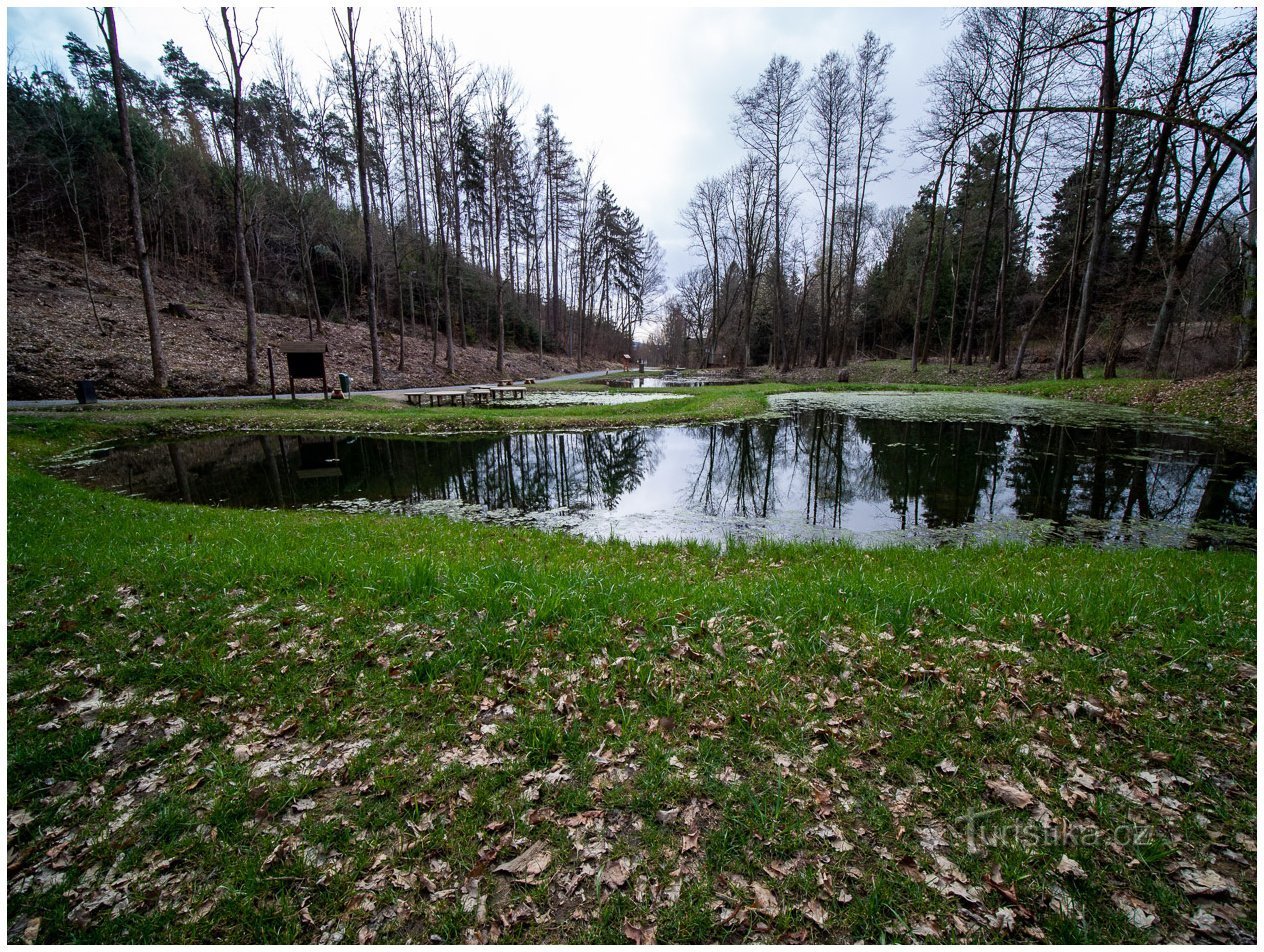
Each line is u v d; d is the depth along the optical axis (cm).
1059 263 3562
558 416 1764
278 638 405
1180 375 2208
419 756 294
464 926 210
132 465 1205
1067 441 1366
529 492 1078
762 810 255
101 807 269
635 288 6644
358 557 552
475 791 270
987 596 460
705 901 217
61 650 394
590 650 382
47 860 241
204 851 243
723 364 5578
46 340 1862
